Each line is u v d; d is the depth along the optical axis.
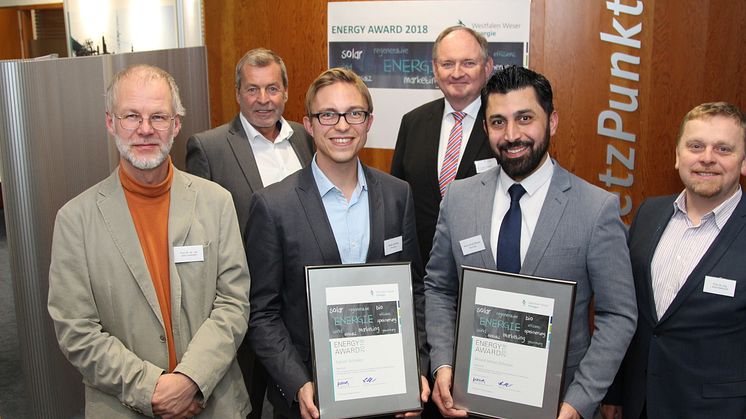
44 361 3.15
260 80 3.04
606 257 1.91
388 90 4.21
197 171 3.00
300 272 2.09
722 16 3.60
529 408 1.86
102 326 1.99
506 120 1.90
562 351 1.83
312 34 4.31
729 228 2.04
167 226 2.06
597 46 3.77
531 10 3.85
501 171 2.05
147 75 2.01
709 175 2.06
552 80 3.87
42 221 3.09
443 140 3.18
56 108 3.18
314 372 1.91
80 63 3.34
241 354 3.01
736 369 2.03
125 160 2.02
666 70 3.70
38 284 3.09
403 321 1.98
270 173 3.11
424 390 1.96
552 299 1.84
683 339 2.06
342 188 2.16
